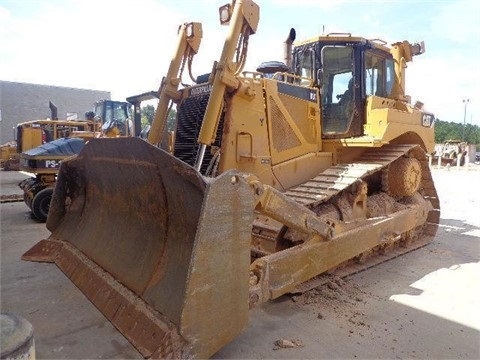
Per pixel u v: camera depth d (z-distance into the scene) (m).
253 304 2.88
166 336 2.32
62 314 3.40
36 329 3.14
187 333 2.29
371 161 5.18
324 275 4.27
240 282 2.57
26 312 3.44
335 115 5.32
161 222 3.12
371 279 4.44
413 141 5.96
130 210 3.54
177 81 4.88
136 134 8.29
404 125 5.27
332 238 3.67
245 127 4.26
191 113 4.62
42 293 3.85
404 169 5.39
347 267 4.61
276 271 3.09
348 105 5.26
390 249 5.39
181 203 2.77
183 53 4.98
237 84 4.09
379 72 5.79
